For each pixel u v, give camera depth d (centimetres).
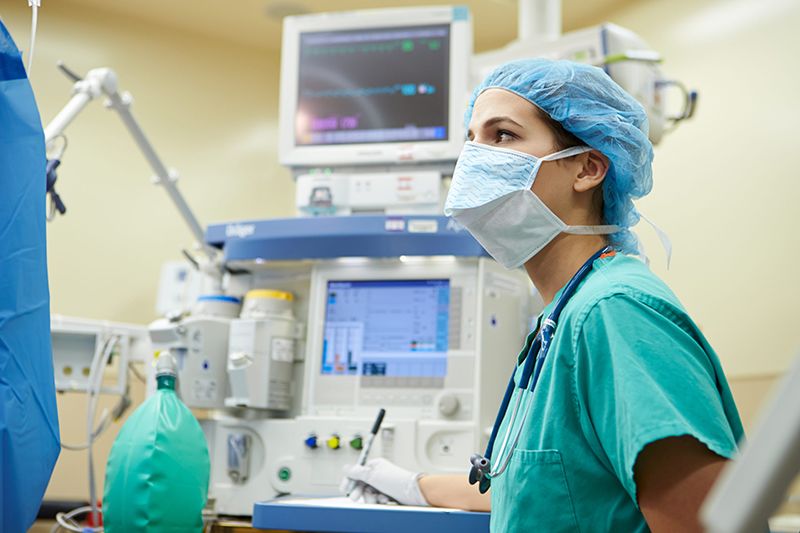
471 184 125
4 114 122
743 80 349
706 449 92
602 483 105
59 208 182
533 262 128
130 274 377
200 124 406
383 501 161
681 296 358
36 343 124
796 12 332
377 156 223
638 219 137
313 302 206
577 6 412
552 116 126
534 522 107
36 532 296
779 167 327
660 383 96
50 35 379
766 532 48
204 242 219
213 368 199
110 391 216
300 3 400
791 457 44
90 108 383
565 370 109
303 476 189
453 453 184
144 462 155
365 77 230
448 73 225
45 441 124
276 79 427
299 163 228
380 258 200
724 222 346
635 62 238
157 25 409
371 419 188
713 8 367
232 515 191
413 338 198
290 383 205
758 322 325
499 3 402
